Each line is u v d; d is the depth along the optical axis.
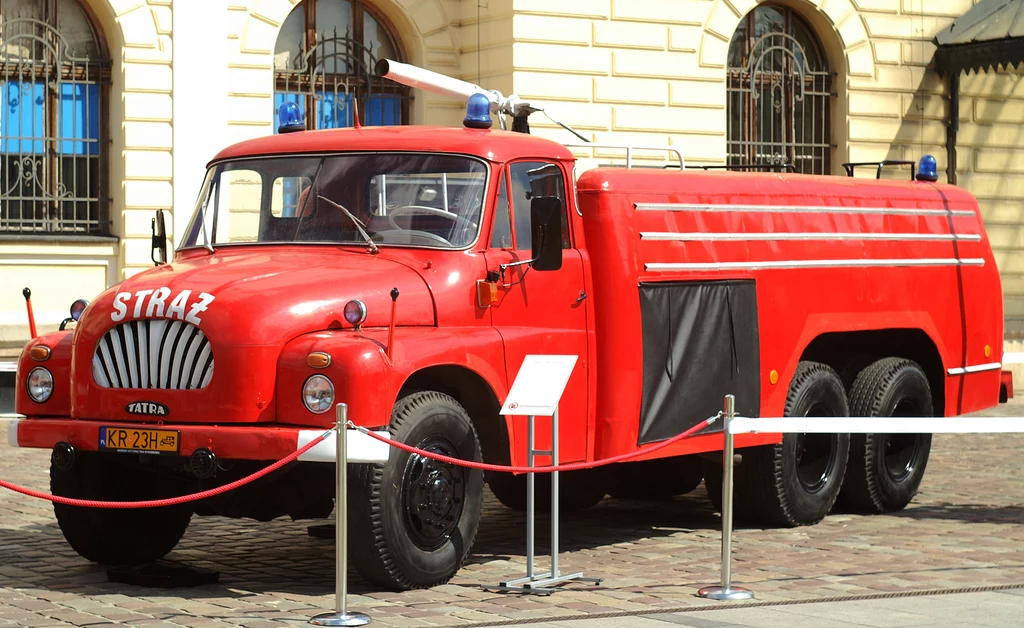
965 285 11.52
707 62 20.11
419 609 7.21
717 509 10.67
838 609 7.19
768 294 9.78
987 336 11.77
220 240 8.66
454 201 8.27
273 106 18.55
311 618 7.00
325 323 7.57
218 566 8.54
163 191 17.81
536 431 8.27
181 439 7.39
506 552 9.05
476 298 8.10
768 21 21.19
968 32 21.56
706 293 9.28
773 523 10.06
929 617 6.98
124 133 17.62
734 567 8.48
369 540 7.43
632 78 19.56
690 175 9.43
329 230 8.38
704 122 20.11
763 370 9.72
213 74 18.00
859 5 21.41
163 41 17.77
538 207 8.15
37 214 17.50
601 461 8.08
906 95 21.80
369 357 7.26
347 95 19.20
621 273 8.73
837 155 21.56
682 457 11.07
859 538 9.58
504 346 8.06
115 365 7.68
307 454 7.11
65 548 9.08
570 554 8.98
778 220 9.94
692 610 7.20
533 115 18.88
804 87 21.42
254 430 7.24
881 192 10.87
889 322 10.73
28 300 8.41
